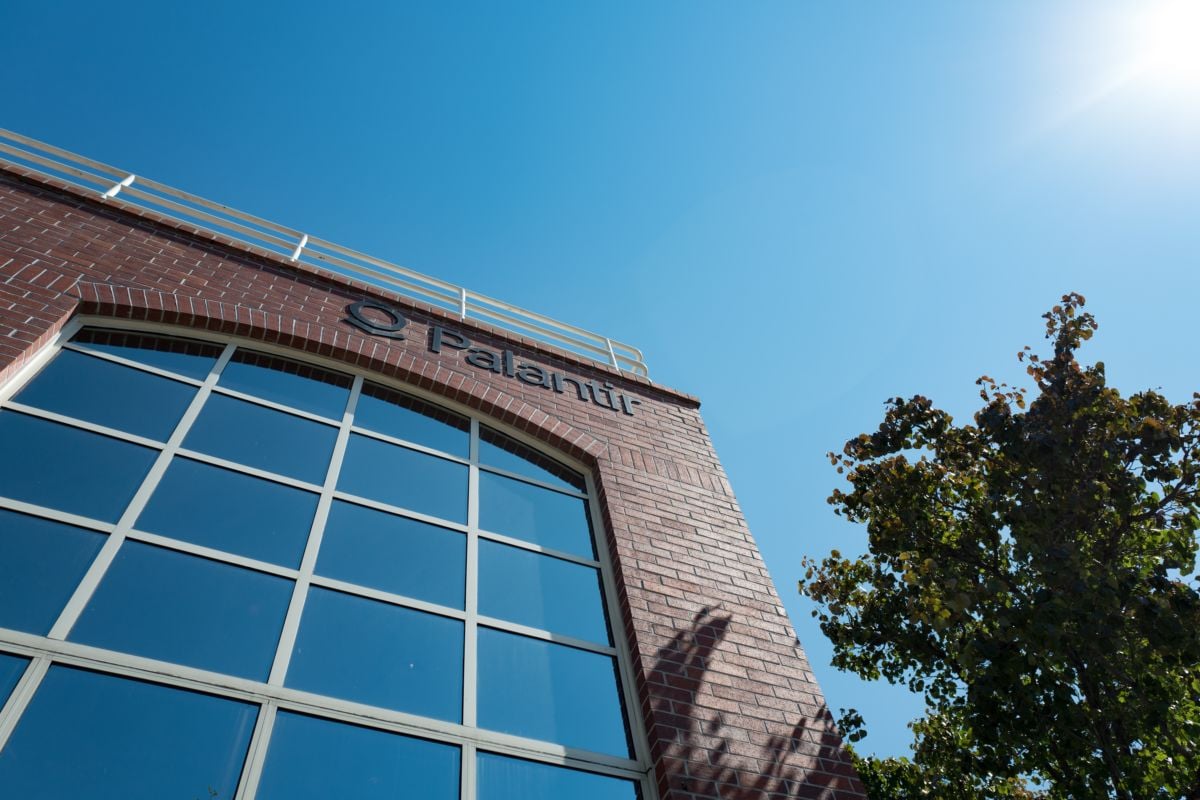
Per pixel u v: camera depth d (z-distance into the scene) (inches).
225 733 167.0
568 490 303.0
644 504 299.3
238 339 283.9
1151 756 297.3
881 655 419.5
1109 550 298.2
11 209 271.4
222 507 220.5
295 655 191.2
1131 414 305.7
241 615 193.3
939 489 368.5
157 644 176.1
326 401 284.4
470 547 253.9
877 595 412.5
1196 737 286.7
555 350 363.3
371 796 172.2
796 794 211.0
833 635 424.2
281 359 289.7
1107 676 295.1
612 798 199.5
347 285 333.1
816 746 228.2
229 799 156.9
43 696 155.0
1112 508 305.7
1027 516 309.6
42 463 203.6
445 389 308.5
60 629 167.8
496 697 210.2
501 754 195.8
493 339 352.2
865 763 514.9
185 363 265.9
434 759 186.5
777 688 242.1
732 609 266.5
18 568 175.0
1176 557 294.7
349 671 195.2
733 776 207.6
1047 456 309.7
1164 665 283.9
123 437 224.5
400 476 269.0
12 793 140.0
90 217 290.4
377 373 303.6
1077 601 267.4
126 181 339.0
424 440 291.7
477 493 279.3
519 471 300.7
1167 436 289.1
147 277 278.5
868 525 388.5
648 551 276.1
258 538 217.0
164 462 223.8
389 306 337.1
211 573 199.3
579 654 236.4
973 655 287.7
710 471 338.0
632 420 346.3
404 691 198.1
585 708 220.5
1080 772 306.5
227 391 262.7
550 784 195.6
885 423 386.9
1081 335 331.3
